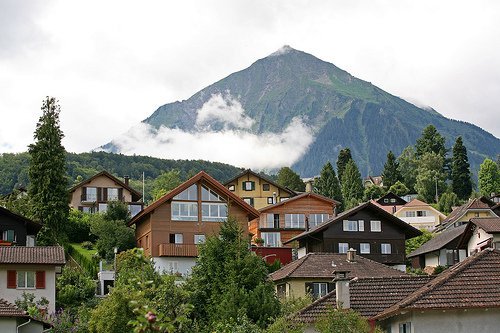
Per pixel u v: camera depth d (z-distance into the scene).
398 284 41.72
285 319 38.81
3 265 56.72
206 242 49.28
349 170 174.38
